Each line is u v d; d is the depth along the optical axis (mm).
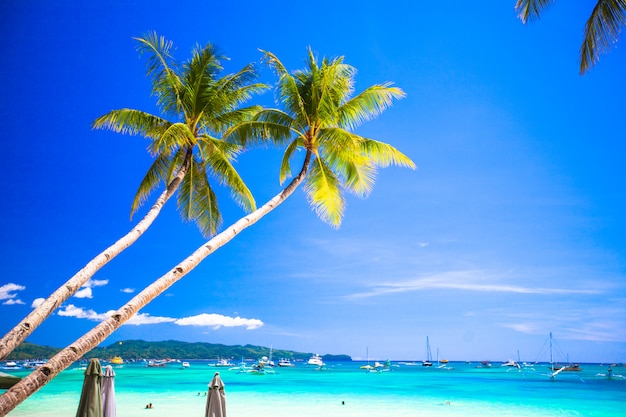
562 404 35000
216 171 15086
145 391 42000
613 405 34469
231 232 12445
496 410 29875
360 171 16625
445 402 34562
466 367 171750
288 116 16000
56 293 10047
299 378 77062
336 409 29047
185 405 29719
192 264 11211
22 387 7859
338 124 15945
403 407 30594
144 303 10078
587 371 134750
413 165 15844
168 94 15625
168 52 15391
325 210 16547
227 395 39969
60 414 23422
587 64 12180
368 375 91250
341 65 15711
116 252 11578
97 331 9109
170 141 13617
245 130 16078
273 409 28797
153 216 12945
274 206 13992
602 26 11625
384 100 15492
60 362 8406
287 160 16594
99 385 7953
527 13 12945
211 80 15531
